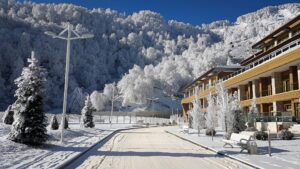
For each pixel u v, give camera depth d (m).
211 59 169.62
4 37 186.25
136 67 177.38
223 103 26.86
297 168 10.65
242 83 45.09
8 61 176.62
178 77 167.25
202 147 19.19
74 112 124.00
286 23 39.69
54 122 29.44
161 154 15.41
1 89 151.00
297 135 24.77
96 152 16.05
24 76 16.80
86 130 34.56
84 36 20.84
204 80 68.06
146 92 147.12
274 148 17.48
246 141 15.24
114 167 11.28
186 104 82.62
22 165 10.79
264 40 48.91
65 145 18.52
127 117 103.12
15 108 16.31
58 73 183.88
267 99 36.59
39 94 16.70
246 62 56.25
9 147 14.34
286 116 29.20
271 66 33.44
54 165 10.92
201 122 37.00
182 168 11.23
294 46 30.92
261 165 11.30
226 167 11.47
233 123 25.86
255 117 31.16
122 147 18.89
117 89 166.00
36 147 16.03
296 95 30.12
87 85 194.75
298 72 30.36
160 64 199.12
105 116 104.06
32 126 16.17
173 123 82.44
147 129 51.22
